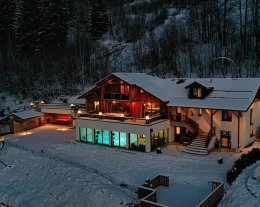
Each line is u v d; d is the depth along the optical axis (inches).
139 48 2950.3
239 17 2785.4
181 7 3499.0
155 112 1461.6
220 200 832.3
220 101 1309.1
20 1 3501.5
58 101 2400.3
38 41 3004.4
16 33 3063.5
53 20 3065.9
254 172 898.1
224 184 919.7
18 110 2316.7
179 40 2741.1
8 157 1359.5
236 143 1295.5
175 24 3100.4
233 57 2397.9
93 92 1628.9
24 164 1261.1
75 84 2696.9
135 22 3481.8
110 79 1501.0
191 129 1369.3
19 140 1581.0
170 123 1443.2
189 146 1293.1
